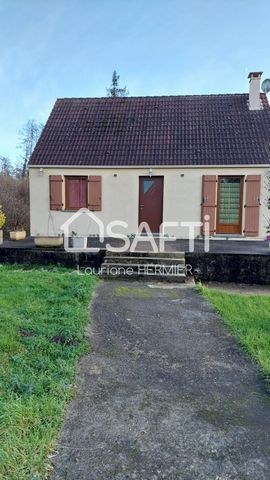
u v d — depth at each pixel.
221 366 3.49
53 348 3.63
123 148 11.55
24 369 3.16
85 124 12.45
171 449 2.29
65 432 2.44
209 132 11.64
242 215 11.12
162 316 4.97
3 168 24.83
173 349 3.88
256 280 7.47
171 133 11.80
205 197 10.98
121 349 3.85
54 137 12.08
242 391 3.03
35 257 8.23
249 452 2.28
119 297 5.89
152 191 11.40
